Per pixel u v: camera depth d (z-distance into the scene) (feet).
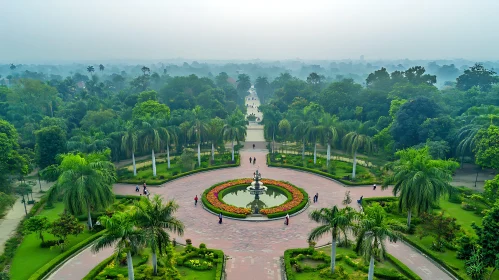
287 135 282.77
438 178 127.34
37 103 378.32
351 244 124.26
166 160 249.34
